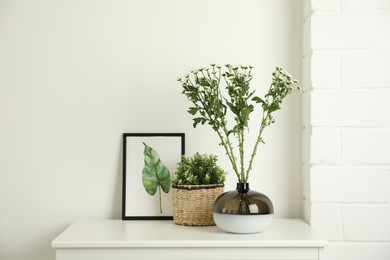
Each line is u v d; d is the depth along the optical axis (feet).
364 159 6.51
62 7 7.10
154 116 7.12
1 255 7.00
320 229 6.51
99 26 7.11
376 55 6.54
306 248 5.60
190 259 5.60
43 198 7.04
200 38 7.14
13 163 7.02
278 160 7.13
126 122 7.11
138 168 7.02
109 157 7.09
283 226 6.43
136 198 6.97
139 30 7.13
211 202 6.43
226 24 7.16
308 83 6.70
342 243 6.50
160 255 5.60
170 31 7.14
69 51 7.09
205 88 6.21
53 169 7.06
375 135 6.52
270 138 7.14
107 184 7.08
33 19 7.07
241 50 7.16
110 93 7.11
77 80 7.09
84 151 7.08
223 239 5.62
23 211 7.02
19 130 7.04
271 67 7.16
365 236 6.49
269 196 7.12
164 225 6.52
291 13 7.18
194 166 6.59
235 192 6.02
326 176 6.53
